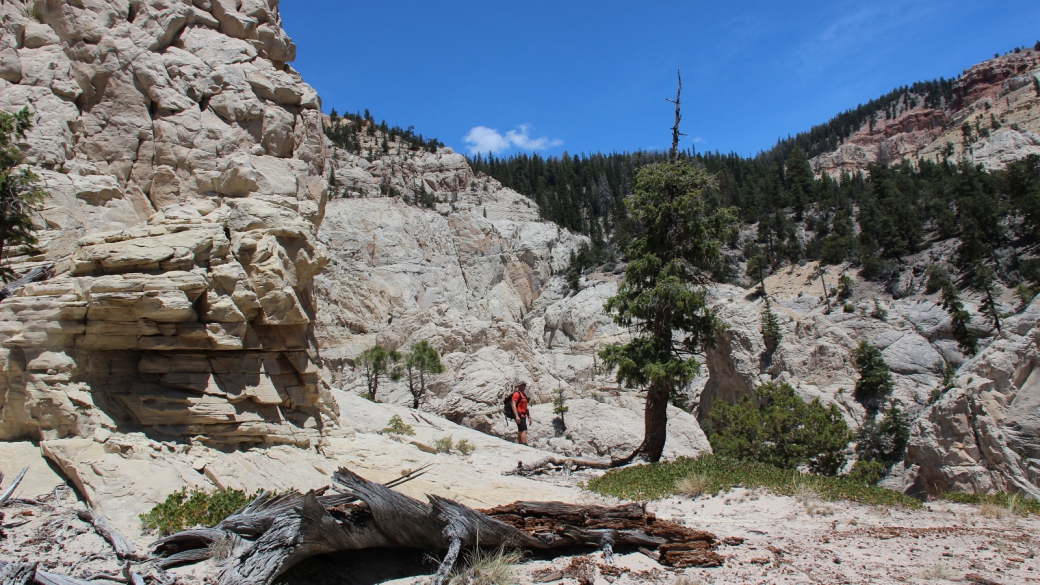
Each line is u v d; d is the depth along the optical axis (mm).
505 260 123312
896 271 116125
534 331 111375
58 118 13664
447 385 55875
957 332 84625
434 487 12281
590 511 8703
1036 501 12781
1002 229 117188
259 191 14477
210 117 15008
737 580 7422
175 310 10836
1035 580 7363
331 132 156375
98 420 10516
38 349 10625
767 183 180125
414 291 97625
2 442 10680
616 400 58344
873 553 8461
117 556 7516
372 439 16641
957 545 8898
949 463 24109
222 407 11797
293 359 13531
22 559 7285
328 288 75875
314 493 7188
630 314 20078
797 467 23312
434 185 146000
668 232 20109
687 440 45344
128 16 15062
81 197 13305
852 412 68375
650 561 8172
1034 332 24938
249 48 16281
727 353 82375
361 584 7531
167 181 14281
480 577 7375
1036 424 22812
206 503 8719
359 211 103562
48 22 14438
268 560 6945
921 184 162250
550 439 48938
